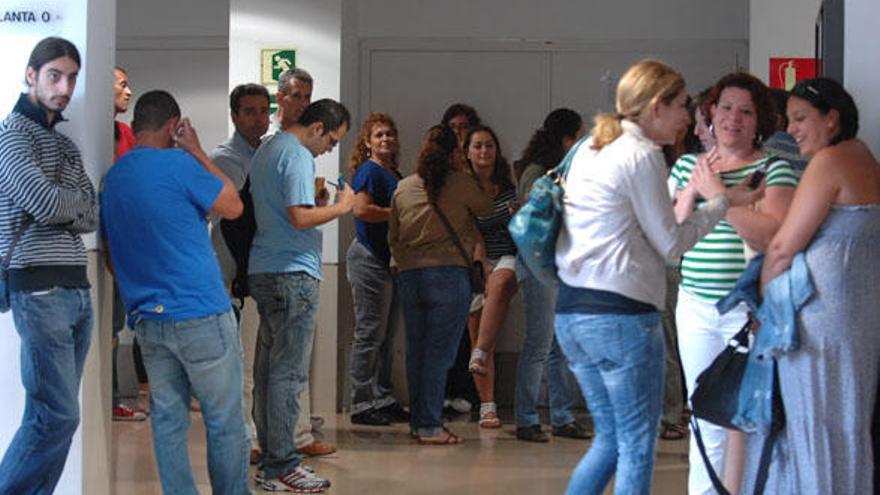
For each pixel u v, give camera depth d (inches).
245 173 249.4
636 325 157.2
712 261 171.0
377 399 307.9
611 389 158.9
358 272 297.1
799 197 153.9
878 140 180.9
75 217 174.6
